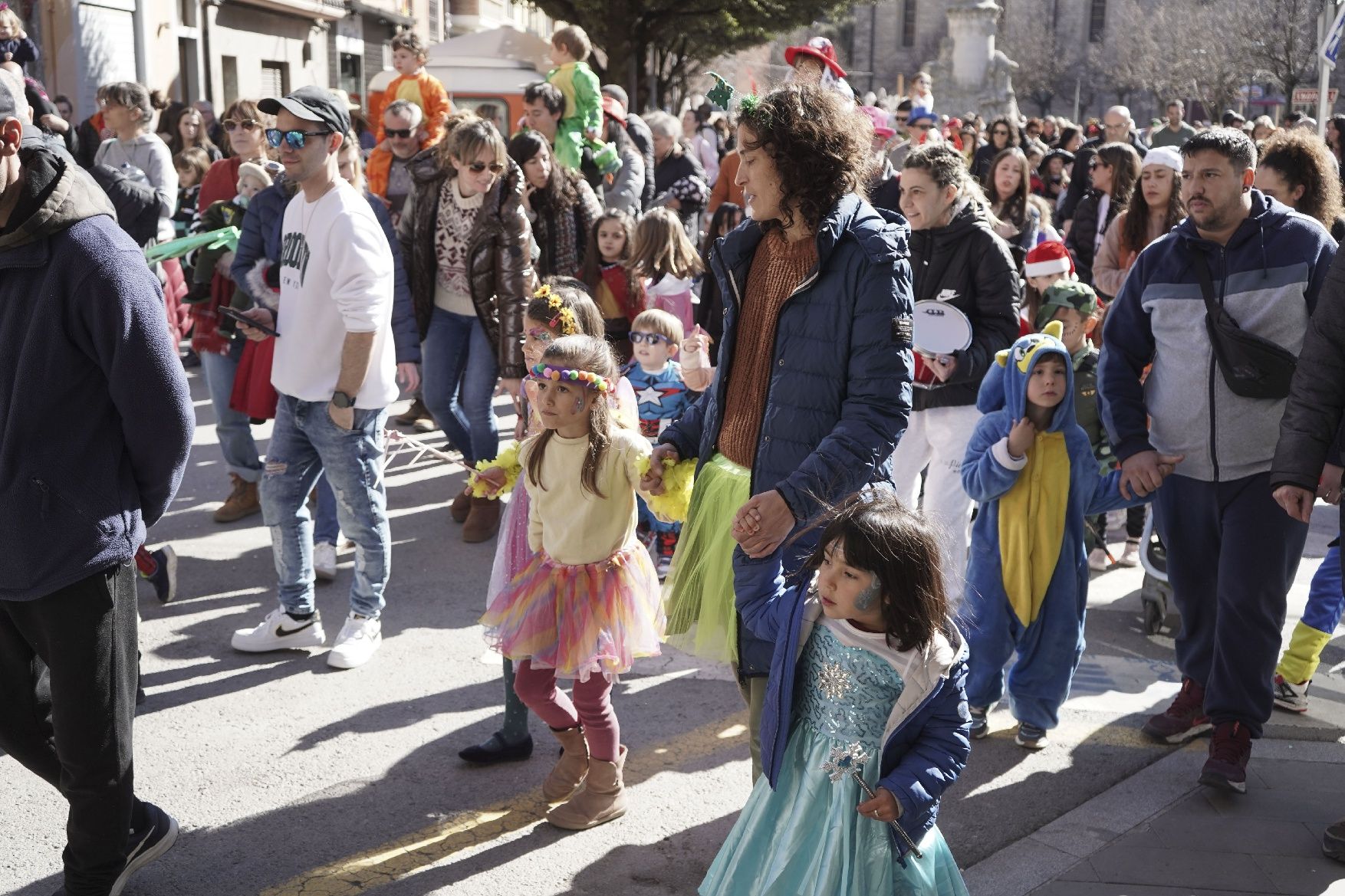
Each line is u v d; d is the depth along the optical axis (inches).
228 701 184.9
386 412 197.8
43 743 128.7
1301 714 181.5
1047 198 610.5
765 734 114.4
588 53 362.3
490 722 179.2
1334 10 535.2
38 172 115.3
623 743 174.7
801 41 1727.4
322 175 186.4
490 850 147.0
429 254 254.7
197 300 250.2
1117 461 172.9
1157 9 2132.1
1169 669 199.9
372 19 1328.7
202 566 241.1
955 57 1438.2
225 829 150.6
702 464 137.7
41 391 117.6
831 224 121.4
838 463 118.3
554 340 151.1
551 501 147.6
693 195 413.4
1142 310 168.1
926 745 108.3
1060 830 151.0
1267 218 159.6
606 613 146.0
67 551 119.0
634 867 143.6
